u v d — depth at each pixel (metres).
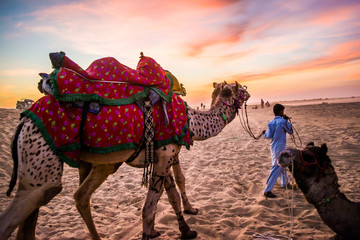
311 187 3.19
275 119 5.96
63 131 2.91
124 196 6.40
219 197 6.01
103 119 3.05
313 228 4.36
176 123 3.66
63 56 3.05
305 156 3.21
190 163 9.65
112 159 3.25
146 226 3.46
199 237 4.23
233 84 4.76
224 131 19.55
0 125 13.52
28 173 2.81
